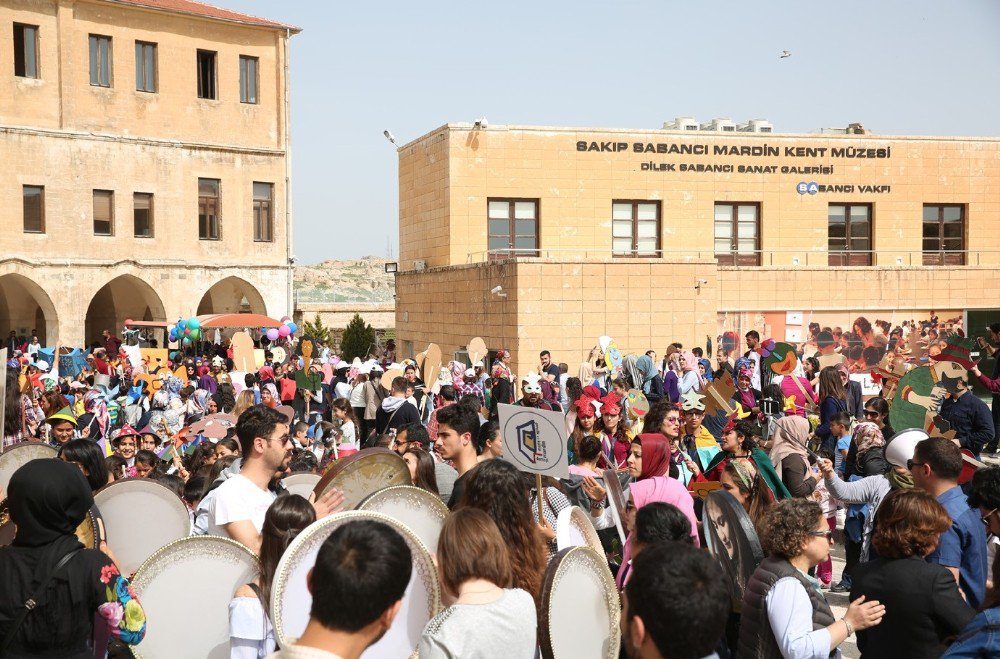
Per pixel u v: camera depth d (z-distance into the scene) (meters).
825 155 31.64
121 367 24.88
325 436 13.78
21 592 4.48
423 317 33.09
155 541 6.59
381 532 3.47
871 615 4.98
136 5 36.00
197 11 37.72
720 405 12.45
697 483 8.46
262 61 39.41
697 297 28.36
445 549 4.46
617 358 20.78
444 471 8.20
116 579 4.68
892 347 30.81
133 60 36.47
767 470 7.46
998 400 13.86
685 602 3.37
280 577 4.37
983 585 5.99
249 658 4.98
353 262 105.12
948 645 4.99
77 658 4.60
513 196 30.12
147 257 36.72
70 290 34.97
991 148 32.62
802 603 5.00
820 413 13.06
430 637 4.21
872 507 9.45
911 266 31.14
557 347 27.30
